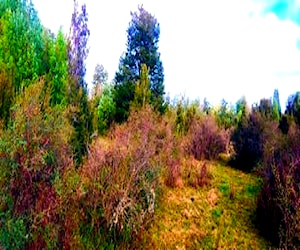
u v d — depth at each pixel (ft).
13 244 14.97
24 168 18.58
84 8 40.70
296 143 36.40
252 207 31.53
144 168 25.48
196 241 24.48
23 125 20.51
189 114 63.46
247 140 49.42
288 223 20.54
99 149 24.40
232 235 25.90
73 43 39.55
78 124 32.89
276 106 64.44
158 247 22.27
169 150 37.09
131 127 31.78
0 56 30.96
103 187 21.93
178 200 31.99
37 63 37.42
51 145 21.48
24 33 36.68
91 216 20.93
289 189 22.15
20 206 16.83
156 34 81.71
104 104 66.44
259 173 41.09
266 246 24.40
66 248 16.21
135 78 76.28
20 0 46.39
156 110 56.03
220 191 35.99
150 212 23.82
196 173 39.68
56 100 36.29
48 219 16.61
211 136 53.57
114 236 20.93
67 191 19.17
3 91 24.14
